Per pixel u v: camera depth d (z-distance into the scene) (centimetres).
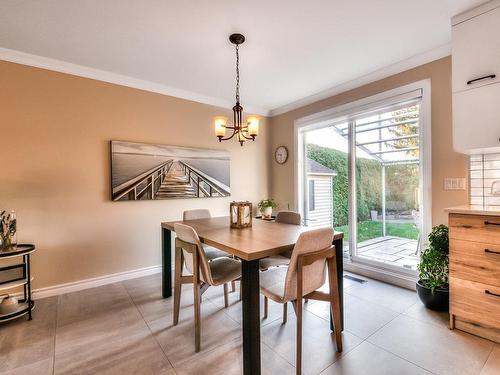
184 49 240
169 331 195
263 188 432
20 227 242
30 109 248
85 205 275
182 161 340
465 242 186
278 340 183
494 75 182
